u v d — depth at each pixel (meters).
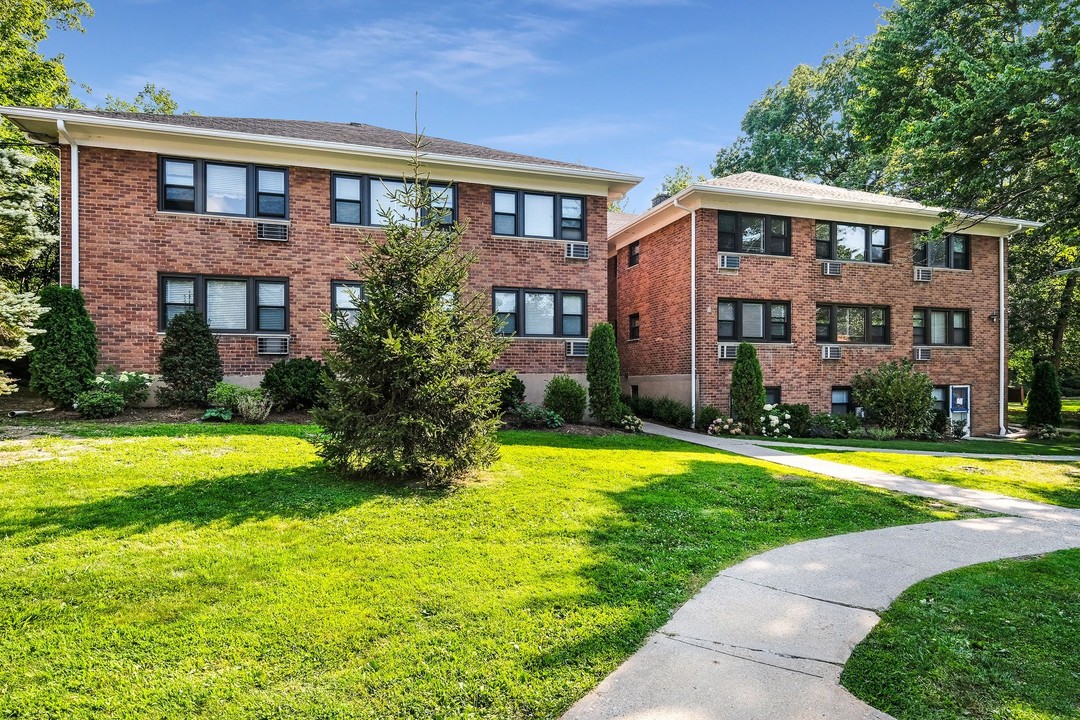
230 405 11.18
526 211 15.32
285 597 3.83
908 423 16.06
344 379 7.05
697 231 16.03
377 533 5.14
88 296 12.12
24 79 18.53
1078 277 22.67
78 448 7.79
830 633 3.63
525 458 8.91
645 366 18.78
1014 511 7.27
